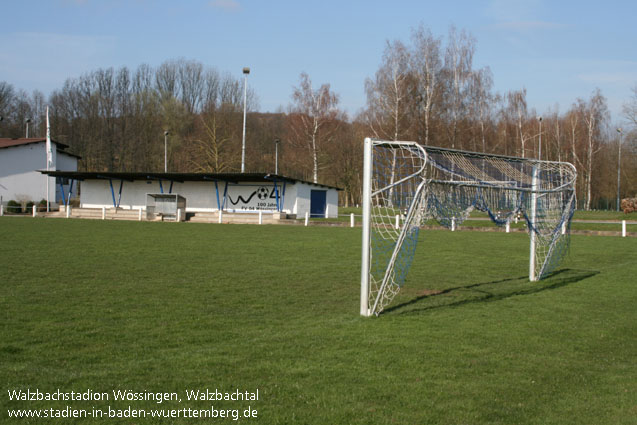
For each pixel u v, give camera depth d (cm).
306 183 3884
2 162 4772
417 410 542
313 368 657
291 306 1022
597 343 809
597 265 1711
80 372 626
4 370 623
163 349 723
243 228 2894
